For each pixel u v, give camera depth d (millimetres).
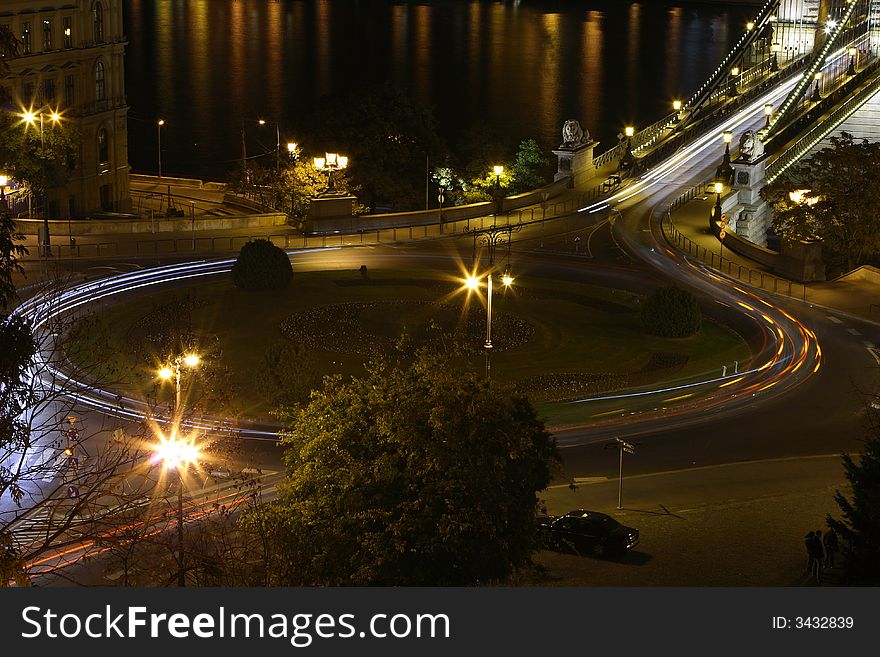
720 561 43250
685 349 75062
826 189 98438
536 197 118875
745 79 190500
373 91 126750
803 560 43281
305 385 61062
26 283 82125
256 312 79500
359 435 37656
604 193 121875
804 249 92375
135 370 65062
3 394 29516
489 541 35750
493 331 77062
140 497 31969
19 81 110312
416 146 128500
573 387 67375
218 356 69562
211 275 88938
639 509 50281
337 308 81188
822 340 77375
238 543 42188
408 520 34906
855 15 197750
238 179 128750
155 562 38062
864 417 62781
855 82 169375
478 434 36281
